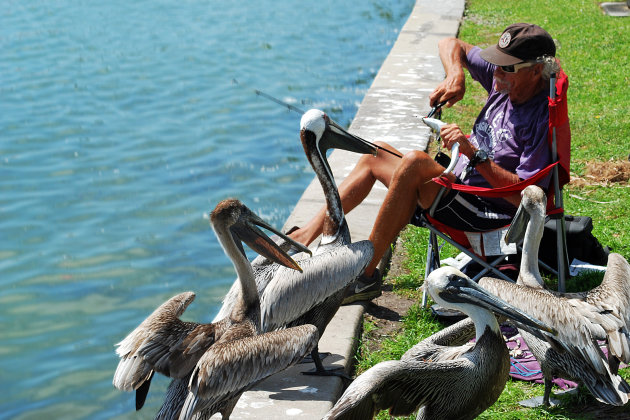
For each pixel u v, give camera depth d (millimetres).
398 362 3955
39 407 6406
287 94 13188
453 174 5727
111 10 18141
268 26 17172
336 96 13078
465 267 6156
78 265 8562
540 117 5609
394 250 7180
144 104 12750
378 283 6176
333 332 5715
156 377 6797
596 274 6148
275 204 9656
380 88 11094
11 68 14188
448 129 5605
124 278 8297
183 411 4098
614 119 9680
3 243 8984
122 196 10000
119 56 14938
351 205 6227
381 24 17578
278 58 15062
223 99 12984
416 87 11125
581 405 4922
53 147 11281
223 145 11391
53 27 16672
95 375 6848
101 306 7840
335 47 15820
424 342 4613
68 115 12297
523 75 5629
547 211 5680
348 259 5168
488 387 4336
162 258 8688
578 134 9344
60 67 14273
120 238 9102
